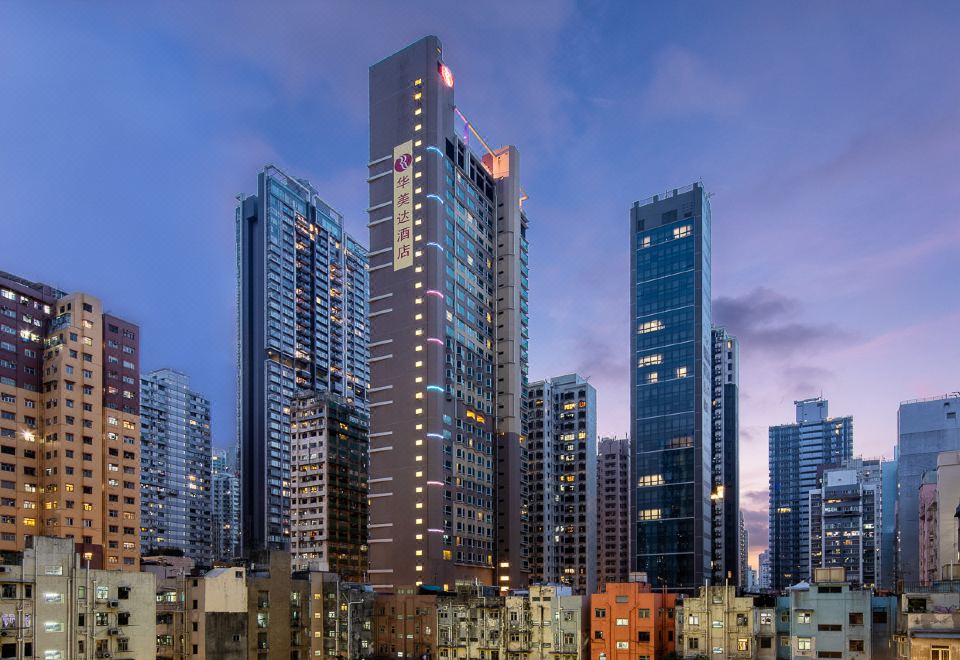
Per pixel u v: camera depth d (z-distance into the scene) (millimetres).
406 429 186625
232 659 114938
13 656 88000
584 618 119812
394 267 198625
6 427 149500
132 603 102375
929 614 80812
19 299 157625
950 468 155250
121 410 166125
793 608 100375
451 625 131750
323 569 144750
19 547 146375
